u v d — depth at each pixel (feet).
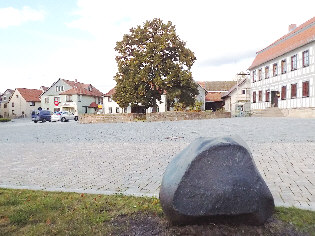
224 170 10.07
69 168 23.97
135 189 17.12
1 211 13.39
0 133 70.03
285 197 14.80
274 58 112.78
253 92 137.18
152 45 103.96
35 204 14.10
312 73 89.40
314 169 20.59
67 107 212.84
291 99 102.01
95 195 15.60
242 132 47.26
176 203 9.96
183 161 10.52
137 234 10.69
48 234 10.98
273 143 33.17
